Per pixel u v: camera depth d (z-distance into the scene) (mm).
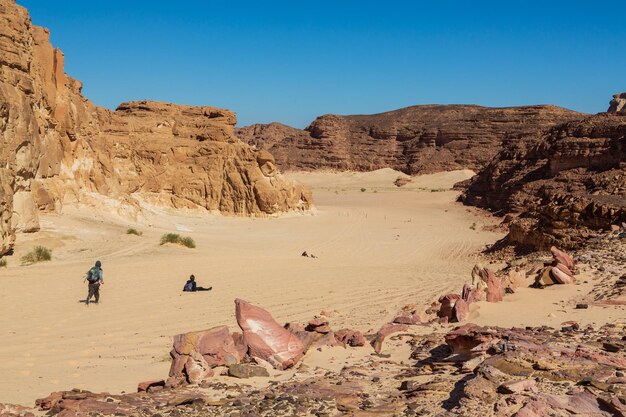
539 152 85375
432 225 67312
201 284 25219
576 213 31641
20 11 41375
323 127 192125
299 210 75688
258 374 10781
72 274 26594
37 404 9711
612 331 11500
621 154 66938
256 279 27109
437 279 27625
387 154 185375
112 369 12852
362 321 17156
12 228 32938
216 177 72312
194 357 10961
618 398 7359
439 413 7688
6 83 36500
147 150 69938
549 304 15234
